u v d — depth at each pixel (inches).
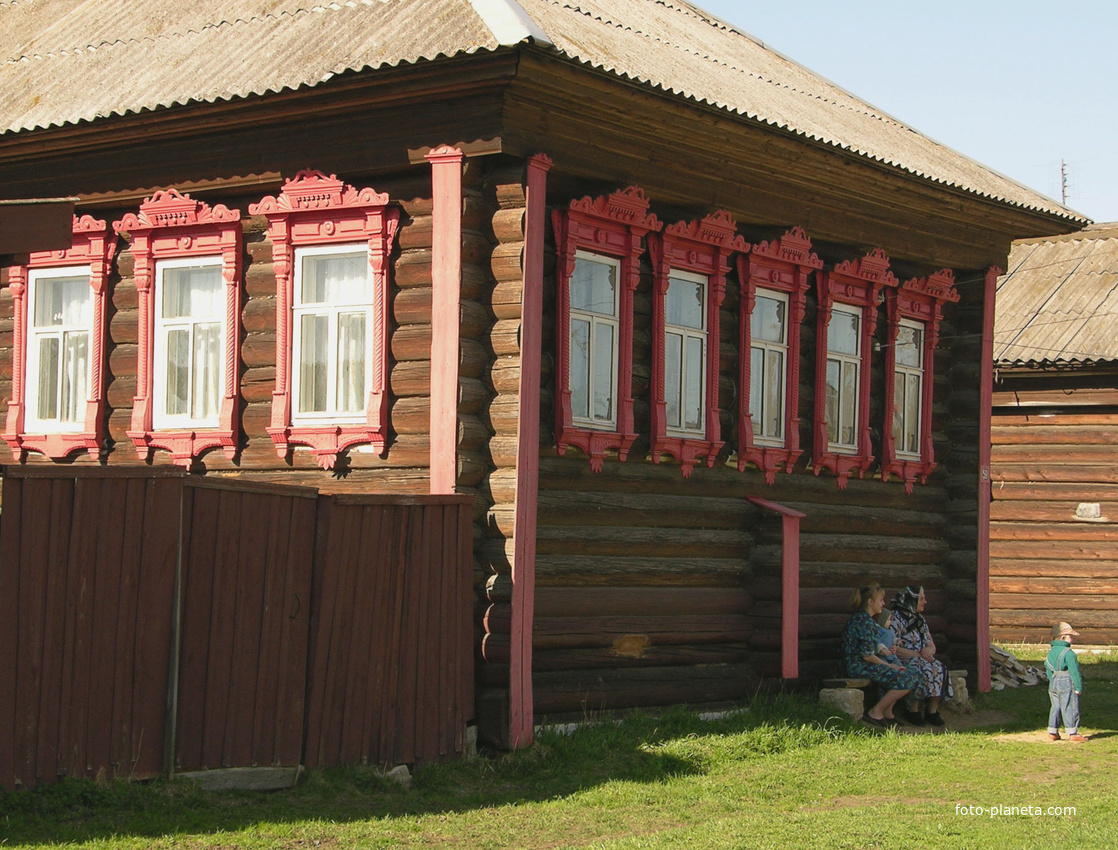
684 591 517.0
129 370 511.8
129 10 608.1
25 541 327.3
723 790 415.2
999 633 875.4
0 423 535.8
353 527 394.3
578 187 478.6
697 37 674.2
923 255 637.3
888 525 628.4
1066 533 866.1
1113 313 885.8
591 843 345.7
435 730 415.8
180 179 496.4
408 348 454.3
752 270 552.1
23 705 325.7
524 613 438.3
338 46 473.1
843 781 442.3
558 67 428.1
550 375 470.9
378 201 458.0
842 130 607.8
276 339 479.8
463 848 337.1
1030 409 879.7
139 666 346.0
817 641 580.4
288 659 378.9
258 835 328.5
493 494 442.0
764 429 565.3
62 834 311.7
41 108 521.3
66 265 525.0
